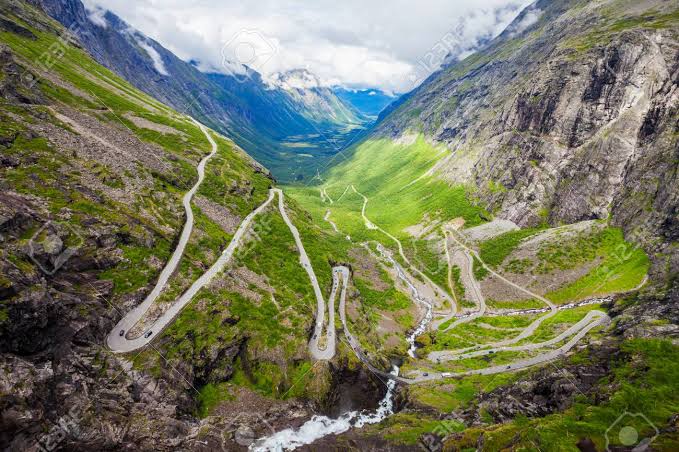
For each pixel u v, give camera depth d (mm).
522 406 96875
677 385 78688
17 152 133000
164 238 140125
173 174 186625
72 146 155750
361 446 97438
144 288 117312
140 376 95750
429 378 138750
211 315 121500
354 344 143500
